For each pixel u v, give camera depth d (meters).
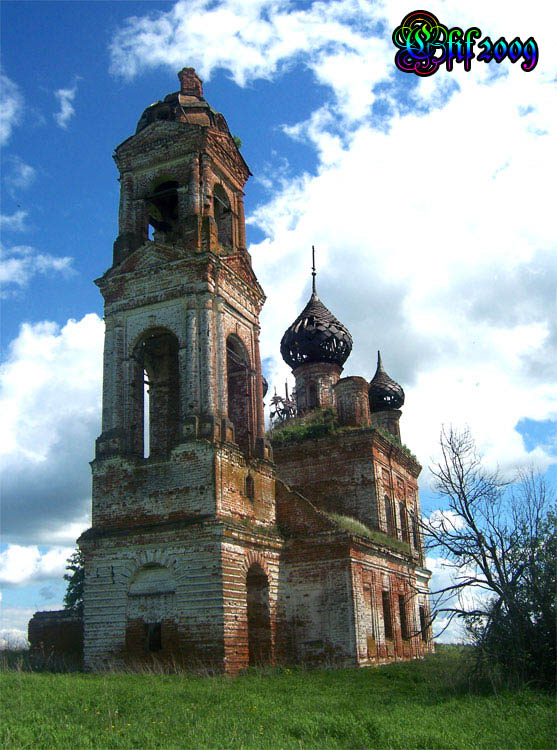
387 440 41.34
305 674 27.52
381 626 34.22
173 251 32.41
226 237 36.34
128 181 35.12
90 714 17.50
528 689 22.03
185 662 27.16
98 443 31.41
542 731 16.20
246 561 29.45
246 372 34.44
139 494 29.98
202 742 14.77
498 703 20.00
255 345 35.06
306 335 45.88
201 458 29.23
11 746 14.25
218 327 31.81
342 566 31.67
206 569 27.78
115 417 31.61
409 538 43.88
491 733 16.05
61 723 16.45
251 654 30.66
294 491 37.34
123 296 33.19
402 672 27.77
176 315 32.00
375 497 38.91
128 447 31.38
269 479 33.53
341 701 20.20
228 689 21.97
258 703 19.38
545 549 25.30
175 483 29.44
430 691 22.73
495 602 25.28
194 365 30.78
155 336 35.72
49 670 29.53
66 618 33.62
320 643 31.20
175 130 34.72
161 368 36.06
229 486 29.77
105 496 30.66
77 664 30.83
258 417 34.16
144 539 29.14
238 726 16.30
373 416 49.81
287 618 31.91
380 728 16.03
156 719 17.06
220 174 35.88
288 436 41.59
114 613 28.94
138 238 34.47
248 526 30.33
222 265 32.62
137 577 29.12
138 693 20.36
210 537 28.02
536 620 24.53
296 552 32.50
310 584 32.00
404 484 45.00
